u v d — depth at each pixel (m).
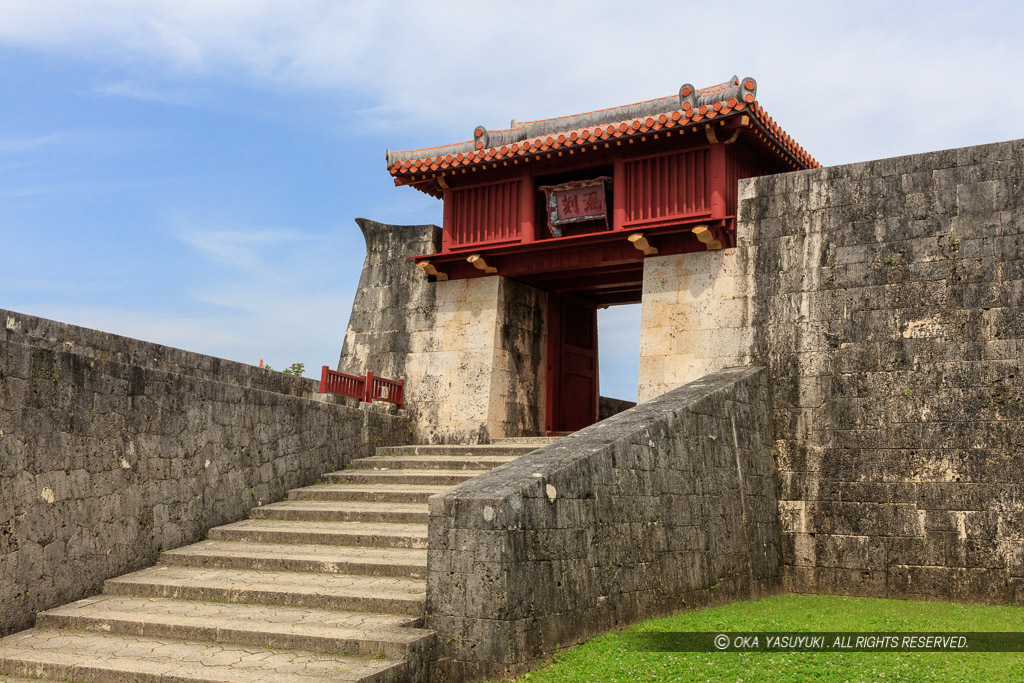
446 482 12.51
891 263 12.30
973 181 11.91
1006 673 6.88
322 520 11.37
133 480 10.06
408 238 16.86
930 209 12.15
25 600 8.55
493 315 15.29
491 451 13.83
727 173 13.65
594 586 8.35
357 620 7.88
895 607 10.59
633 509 9.24
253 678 6.70
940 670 6.98
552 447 9.20
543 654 7.46
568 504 8.18
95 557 9.43
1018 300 11.35
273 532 10.71
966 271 11.77
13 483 8.54
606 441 9.16
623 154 14.17
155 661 7.30
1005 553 10.95
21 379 8.72
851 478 12.12
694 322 13.57
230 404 11.70
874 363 12.20
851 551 11.96
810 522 12.30
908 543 11.60
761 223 13.38
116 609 8.75
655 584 9.41
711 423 11.20
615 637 8.16
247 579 9.28
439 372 15.62
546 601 7.64
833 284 12.69
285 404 12.74
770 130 13.73
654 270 14.03
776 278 13.11
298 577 9.27
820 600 11.30
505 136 15.28
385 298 16.80
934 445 11.62
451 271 15.95
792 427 12.64
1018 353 11.24
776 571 12.20
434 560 7.55
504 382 15.31
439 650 7.39
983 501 11.20
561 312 17.02
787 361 12.83
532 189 14.99
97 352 10.83
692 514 10.39
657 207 13.88
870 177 12.66
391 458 13.71
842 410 12.33
